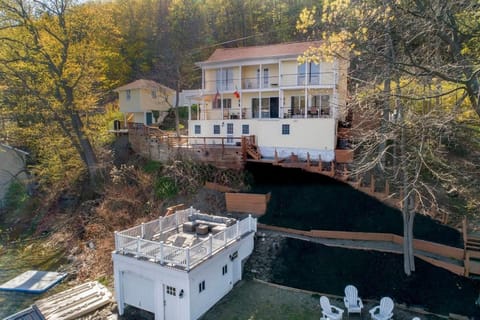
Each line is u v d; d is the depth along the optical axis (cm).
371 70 1090
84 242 1705
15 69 1997
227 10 4381
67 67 2119
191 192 1867
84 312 1092
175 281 973
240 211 1694
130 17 4256
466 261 1086
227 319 1006
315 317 999
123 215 1795
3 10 1905
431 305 996
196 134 2434
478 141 1155
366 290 1095
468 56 848
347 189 1647
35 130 2200
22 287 1302
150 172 2094
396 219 1403
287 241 1376
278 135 2080
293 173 1862
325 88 2084
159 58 4162
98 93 2519
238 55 2447
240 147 1969
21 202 2323
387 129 1062
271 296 1134
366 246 1284
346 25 930
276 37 3791
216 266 1104
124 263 1088
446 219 1363
